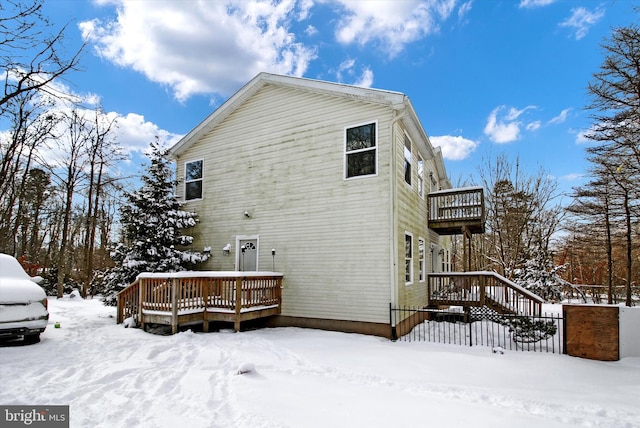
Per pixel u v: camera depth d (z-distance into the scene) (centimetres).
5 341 672
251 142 1105
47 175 2038
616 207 1694
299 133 1016
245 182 1098
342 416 367
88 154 1756
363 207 888
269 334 823
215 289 861
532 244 2194
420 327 991
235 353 621
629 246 1644
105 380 463
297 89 1034
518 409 398
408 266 998
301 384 471
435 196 1269
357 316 855
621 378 502
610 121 1448
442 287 1188
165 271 1070
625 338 593
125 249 1136
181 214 1118
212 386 451
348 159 933
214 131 1196
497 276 1007
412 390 460
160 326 880
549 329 677
